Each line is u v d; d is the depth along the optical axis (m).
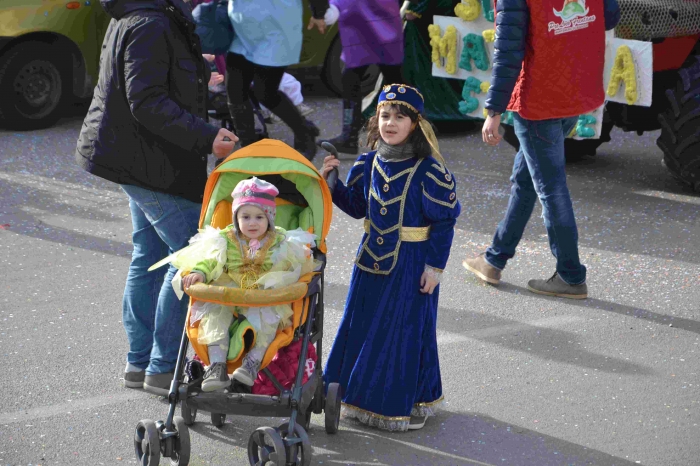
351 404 4.39
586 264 6.71
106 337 5.41
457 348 5.32
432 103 10.47
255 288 3.85
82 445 4.17
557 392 4.79
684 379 4.95
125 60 4.18
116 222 7.55
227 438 4.28
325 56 11.81
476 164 9.41
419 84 10.41
